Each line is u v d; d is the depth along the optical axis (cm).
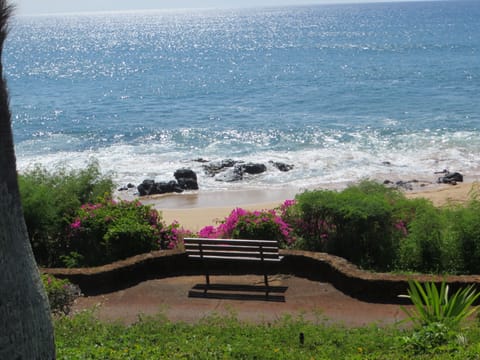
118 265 1112
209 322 879
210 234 1341
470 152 3061
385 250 1197
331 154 3092
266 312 953
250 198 2436
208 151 3266
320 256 1124
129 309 984
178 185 2592
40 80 7075
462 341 723
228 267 1166
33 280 471
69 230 1280
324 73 6819
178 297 1035
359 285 1009
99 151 3306
